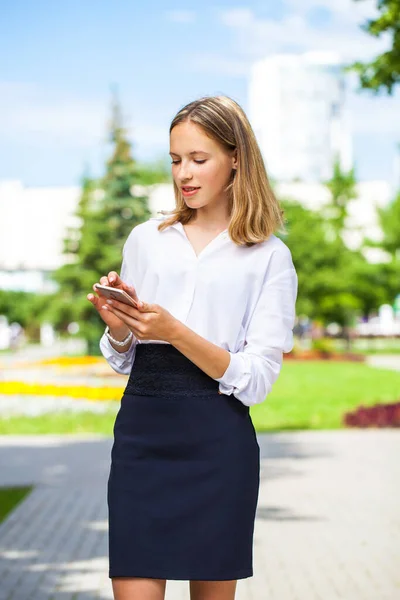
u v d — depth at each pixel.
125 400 3.15
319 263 42.50
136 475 3.08
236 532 3.08
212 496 3.05
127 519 3.07
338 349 51.16
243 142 3.16
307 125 147.50
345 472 11.23
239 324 3.19
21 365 32.91
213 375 3.04
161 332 2.93
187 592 6.07
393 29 13.58
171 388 3.09
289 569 6.66
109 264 37.22
